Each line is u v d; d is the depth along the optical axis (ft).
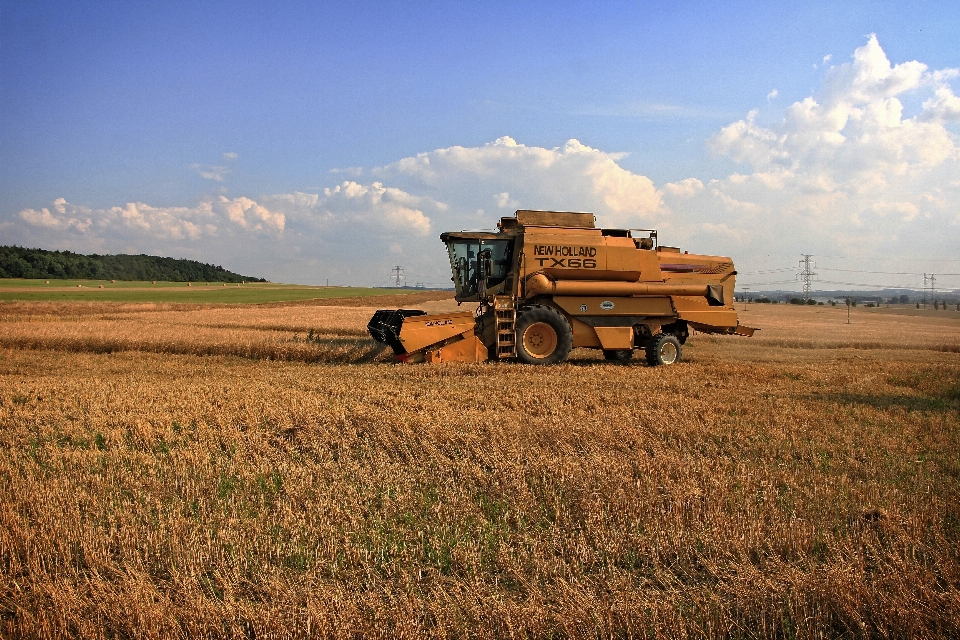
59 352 64.80
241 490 19.34
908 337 109.60
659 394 37.19
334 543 15.38
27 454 23.12
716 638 12.44
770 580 13.58
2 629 12.24
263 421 28.43
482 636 12.10
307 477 20.29
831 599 13.14
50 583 13.41
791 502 18.47
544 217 57.67
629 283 57.47
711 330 62.75
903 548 15.46
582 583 13.78
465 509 17.58
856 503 18.60
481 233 55.62
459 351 52.47
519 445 24.07
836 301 402.72
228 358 59.93
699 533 15.98
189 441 25.17
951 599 12.91
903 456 24.45
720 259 62.59
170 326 82.74
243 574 14.23
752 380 47.19
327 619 12.21
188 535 15.79
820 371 54.08
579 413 30.22
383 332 54.08
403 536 16.11
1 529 15.58
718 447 25.45
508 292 55.83
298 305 189.26
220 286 360.28
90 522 16.40
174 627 12.13
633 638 12.25
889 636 12.53
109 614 12.58
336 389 37.32
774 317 177.27
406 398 33.99
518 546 15.56
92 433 26.35
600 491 18.76
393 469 21.27
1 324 84.84
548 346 54.90
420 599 13.08
